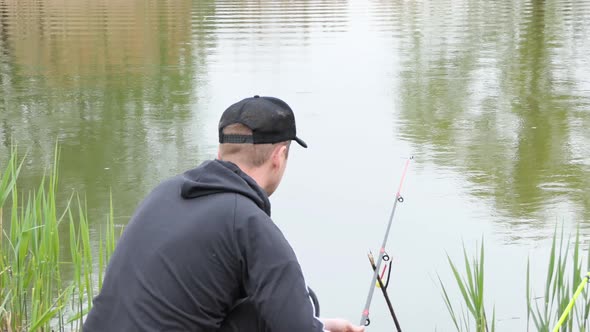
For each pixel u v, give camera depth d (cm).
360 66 1322
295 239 629
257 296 215
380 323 512
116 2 2331
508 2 2252
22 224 461
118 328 220
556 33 1645
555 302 528
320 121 979
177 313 217
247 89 1161
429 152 855
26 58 1440
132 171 813
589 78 1222
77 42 1591
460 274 574
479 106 1059
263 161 235
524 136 916
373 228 653
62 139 932
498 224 659
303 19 1928
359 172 790
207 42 1577
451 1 2323
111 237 463
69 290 451
